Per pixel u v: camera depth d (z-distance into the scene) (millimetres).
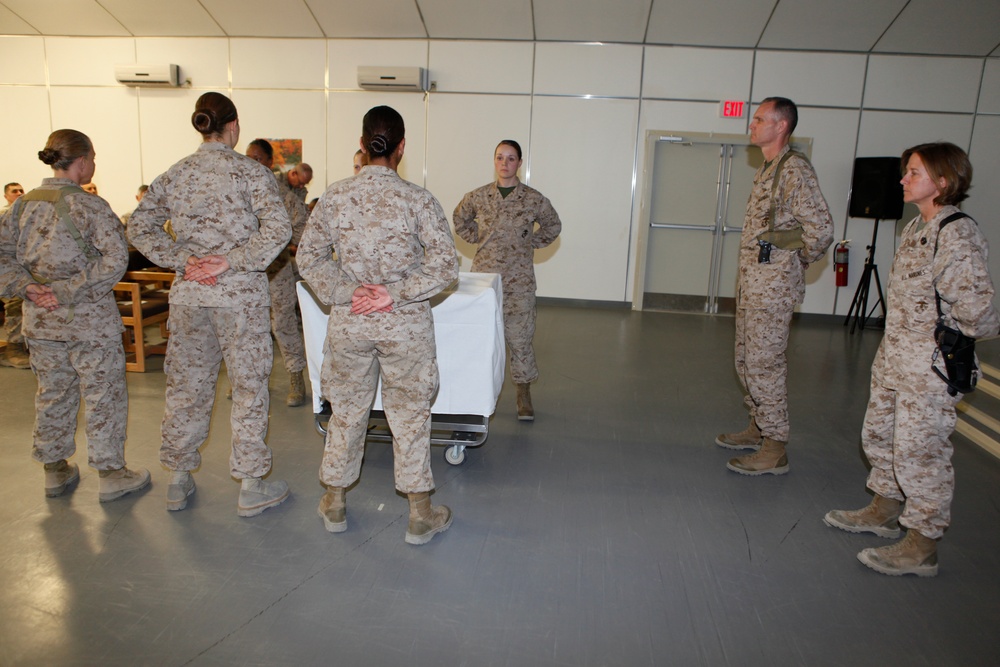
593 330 6809
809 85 7637
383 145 2184
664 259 8203
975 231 2111
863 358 5988
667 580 2270
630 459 3359
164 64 8086
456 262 2195
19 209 2539
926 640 1995
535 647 1903
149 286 5375
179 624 1961
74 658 1809
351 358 2275
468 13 7477
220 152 2424
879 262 7848
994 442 3604
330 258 2297
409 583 2203
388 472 3104
